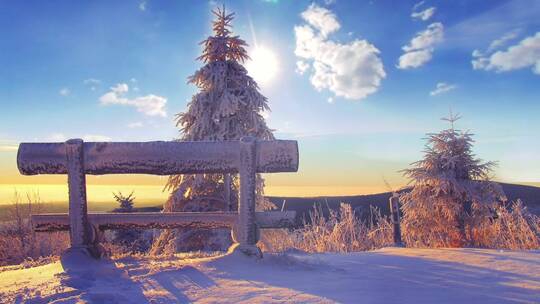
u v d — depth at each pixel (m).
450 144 10.72
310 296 3.38
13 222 11.37
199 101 12.49
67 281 3.80
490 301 3.25
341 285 3.76
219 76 12.55
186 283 3.81
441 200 10.45
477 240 10.24
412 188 11.09
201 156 5.05
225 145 5.07
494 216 10.27
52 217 5.07
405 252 6.11
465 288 3.69
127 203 19.02
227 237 11.65
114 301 3.26
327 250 9.87
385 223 11.23
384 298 3.32
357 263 4.97
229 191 12.36
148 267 4.47
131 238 13.51
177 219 5.14
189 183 12.34
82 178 5.01
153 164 5.03
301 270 4.42
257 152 5.05
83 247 4.97
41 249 10.66
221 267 4.37
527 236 9.61
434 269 4.59
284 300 3.27
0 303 3.30
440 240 10.35
